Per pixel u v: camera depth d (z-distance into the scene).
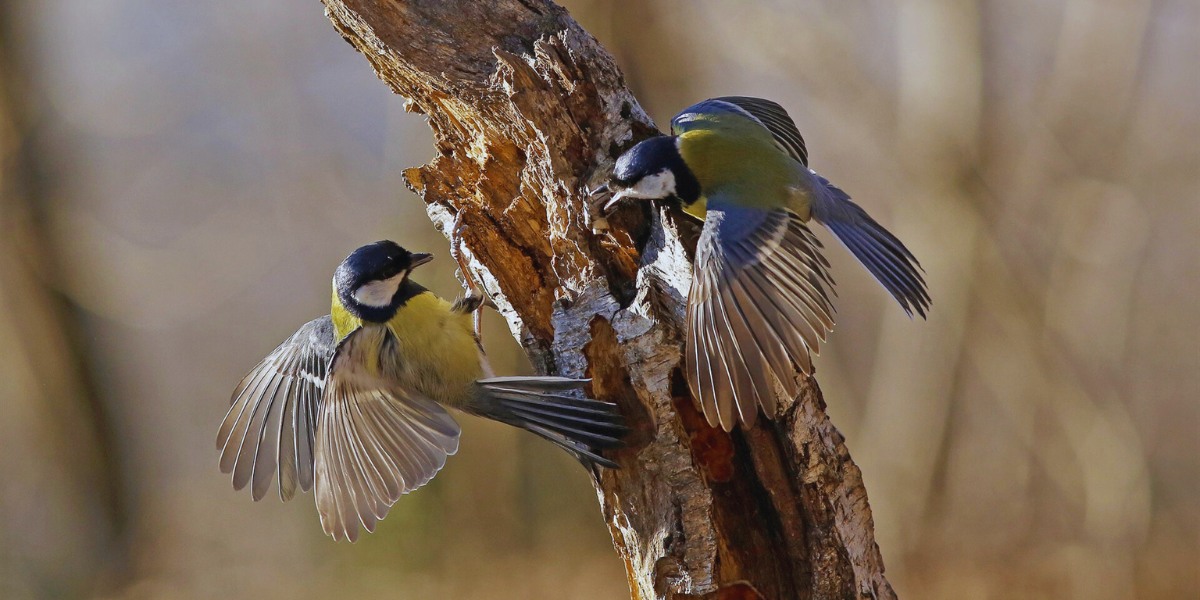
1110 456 14.98
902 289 5.91
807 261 5.47
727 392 5.12
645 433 5.51
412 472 5.95
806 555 5.78
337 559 15.99
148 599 16.56
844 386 17.83
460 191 6.14
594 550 15.57
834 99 16.53
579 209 5.72
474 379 6.05
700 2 16.17
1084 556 14.59
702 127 6.02
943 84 15.39
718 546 5.60
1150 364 17.59
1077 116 16.14
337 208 21.92
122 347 20.22
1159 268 18.14
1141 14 15.81
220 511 18.88
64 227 18.59
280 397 6.62
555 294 5.84
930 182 15.52
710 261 5.38
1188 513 15.67
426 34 5.75
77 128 20.23
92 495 18.72
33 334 18.27
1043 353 15.50
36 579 17.92
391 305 6.14
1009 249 15.73
